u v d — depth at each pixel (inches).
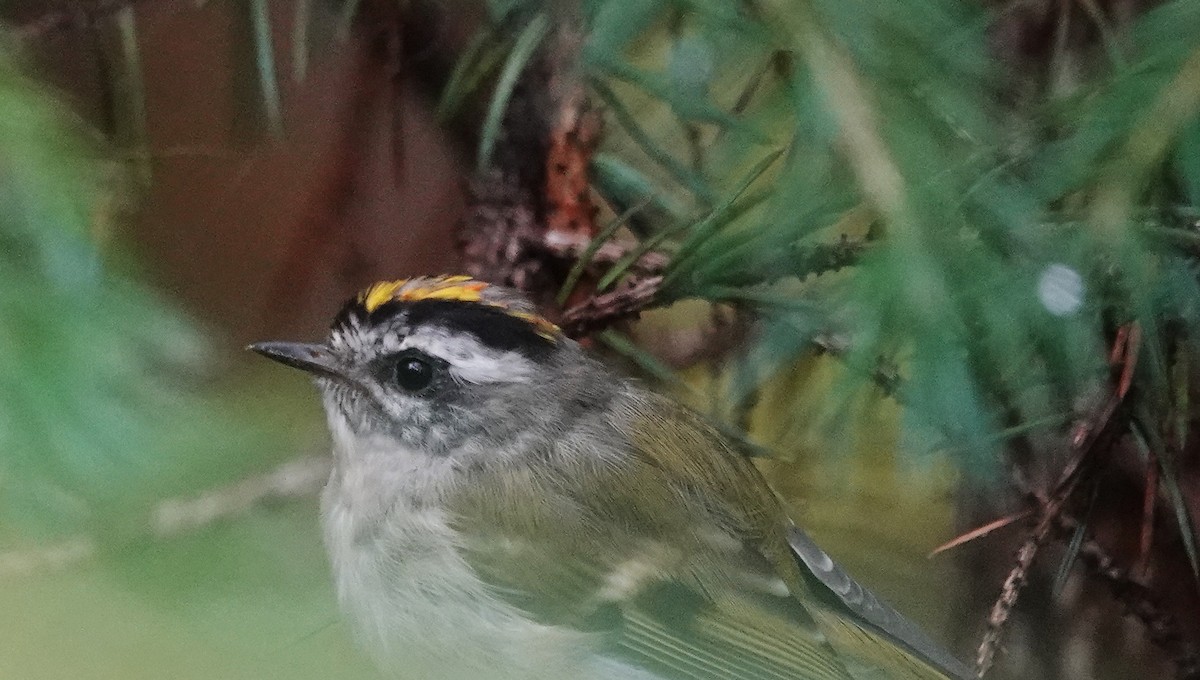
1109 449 59.5
